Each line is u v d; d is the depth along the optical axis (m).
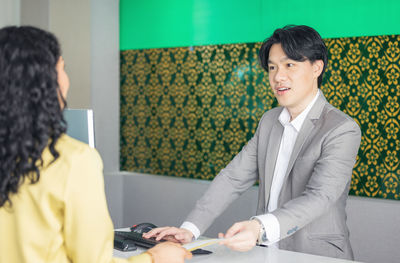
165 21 4.88
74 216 1.12
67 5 4.72
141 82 5.08
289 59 2.08
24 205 1.12
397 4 3.64
